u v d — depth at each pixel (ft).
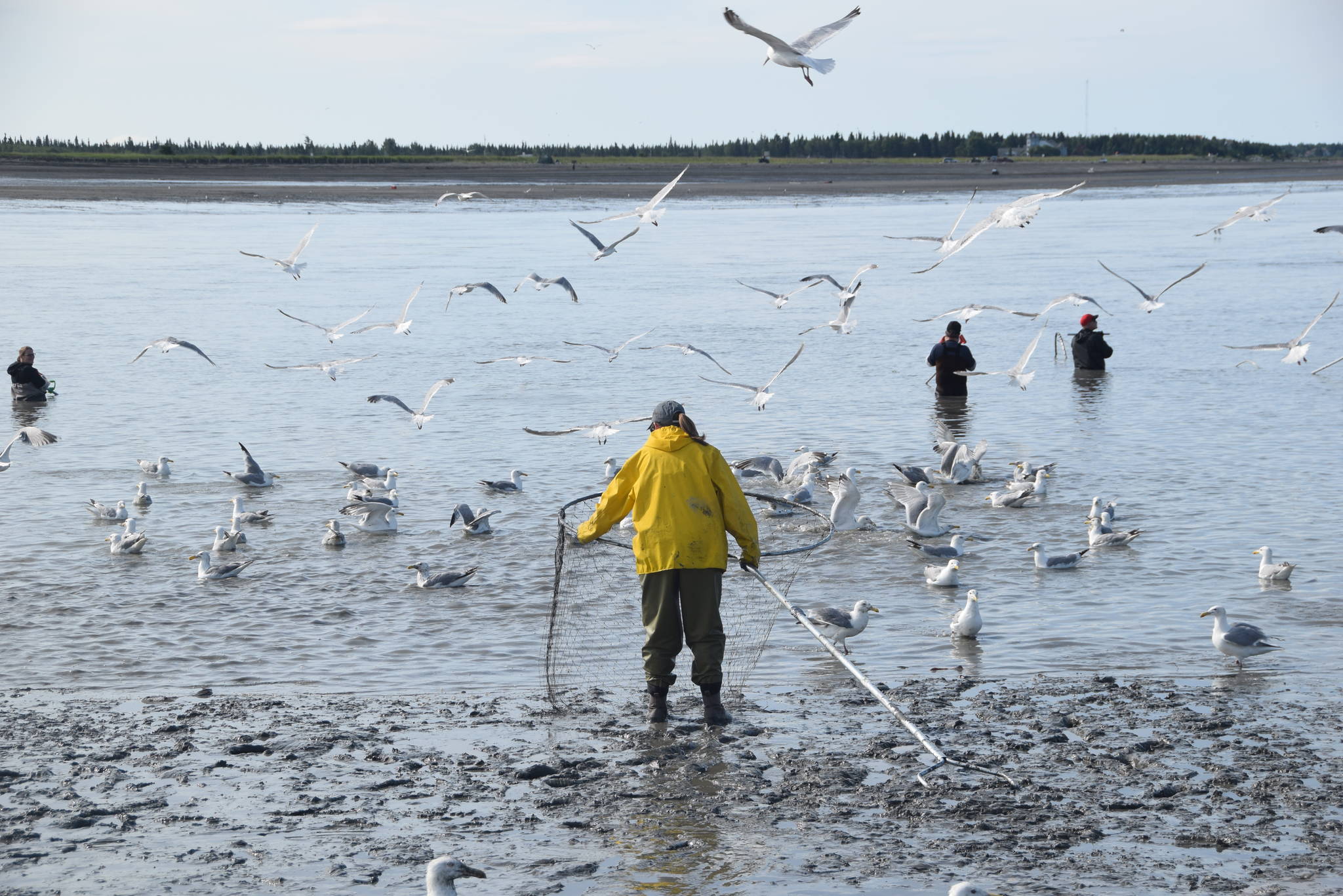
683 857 28.84
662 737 36.50
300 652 45.52
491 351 129.08
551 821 30.91
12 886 27.50
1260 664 42.73
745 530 37.83
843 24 31.78
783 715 38.24
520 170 622.54
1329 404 96.68
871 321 150.41
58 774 33.71
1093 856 28.66
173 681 42.29
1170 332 139.03
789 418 94.58
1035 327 146.51
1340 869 27.84
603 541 44.21
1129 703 38.73
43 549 60.23
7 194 413.59
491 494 71.56
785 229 298.76
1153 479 72.74
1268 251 236.02
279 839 29.91
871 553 59.06
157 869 28.35
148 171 570.05
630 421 50.01
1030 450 82.23
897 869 28.17
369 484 68.08
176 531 63.87
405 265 212.64
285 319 149.28
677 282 191.11
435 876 25.89
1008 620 48.65
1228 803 31.35
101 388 106.83
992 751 34.86
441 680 42.42
